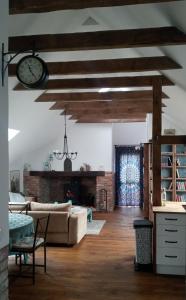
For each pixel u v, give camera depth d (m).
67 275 4.27
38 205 5.94
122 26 4.10
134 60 4.47
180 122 7.33
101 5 2.70
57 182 10.20
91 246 5.66
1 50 2.27
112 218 8.40
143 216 8.66
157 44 3.37
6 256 2.36
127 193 10.52
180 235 4.31
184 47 3.43
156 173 4.80
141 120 9.42
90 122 9.62
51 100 6.35
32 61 2.87
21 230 4.00
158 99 4.98
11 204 6.15
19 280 4.08
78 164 9.86
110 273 4.35
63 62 4.68
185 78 4.32
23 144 8.16
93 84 5.45
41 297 3.60
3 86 2.30
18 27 3.66
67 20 4.25
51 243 5.74
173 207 4.67
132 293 3.72
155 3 2.79
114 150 10.51
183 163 7.71
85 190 10.09
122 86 5.33
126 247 5.60
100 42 3.46
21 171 9.59
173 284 4.01
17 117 6.17
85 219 6.44
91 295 3.66
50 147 9.85
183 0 2.49
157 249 4.35
